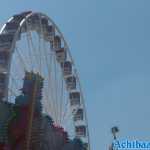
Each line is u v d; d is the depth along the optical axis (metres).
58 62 90.56
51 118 74.25
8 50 71.12
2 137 65.69
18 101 70.00
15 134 67.94
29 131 68.19
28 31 78.81
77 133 90.56
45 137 70.94
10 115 68.00
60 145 74.94
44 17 85.00
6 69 69.25
